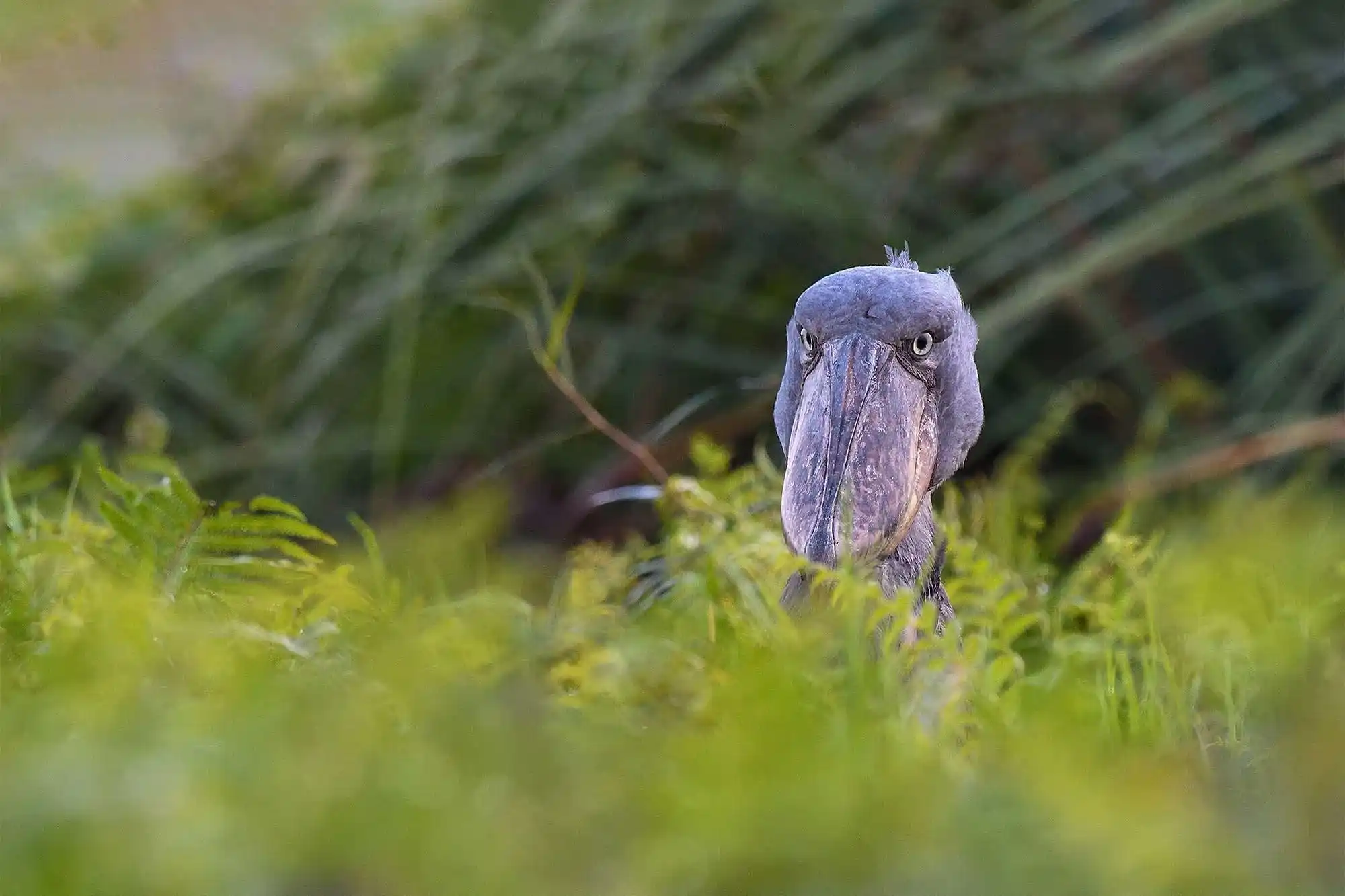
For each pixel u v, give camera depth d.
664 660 5.36
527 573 9.40
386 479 13.76
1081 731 5.48
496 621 6.00
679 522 8.38
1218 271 13.61
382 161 14.61
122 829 3.66
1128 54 13.02
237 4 16.50
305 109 15.78
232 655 5.56
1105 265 12.67
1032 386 13.67
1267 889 3.94
